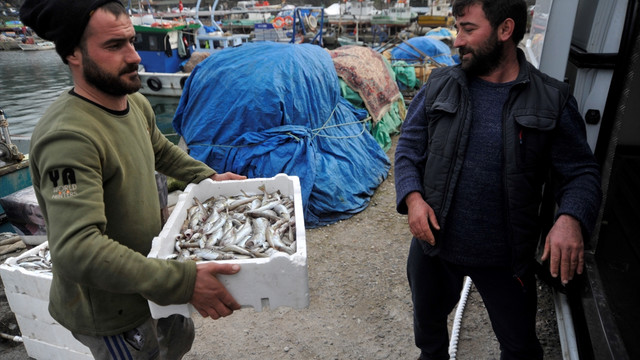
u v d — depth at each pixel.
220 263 1.39
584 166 1.63
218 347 2.86
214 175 2.14
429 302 2.09
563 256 1.55
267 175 4.80
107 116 1.44
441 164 1.78
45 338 2.57
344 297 3.37
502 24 1.59
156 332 1.72
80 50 1.33
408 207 1.88
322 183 4.82
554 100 1.61
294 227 1.81
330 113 5.89
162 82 13.71
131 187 1.52
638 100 3.40
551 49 2.27
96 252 1.23
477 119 1.72
